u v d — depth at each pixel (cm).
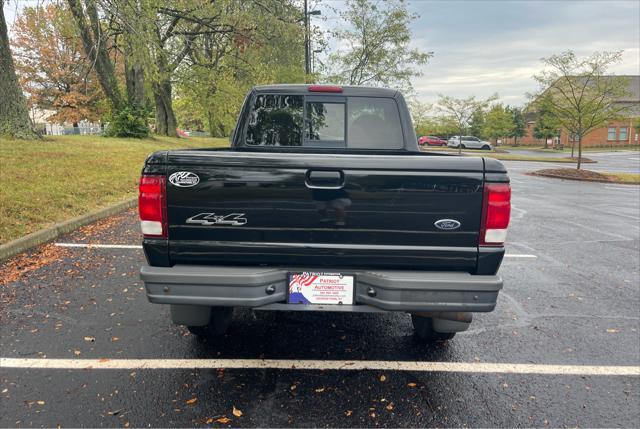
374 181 263
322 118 396
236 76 2519
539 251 669
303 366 315
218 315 345
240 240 268
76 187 891
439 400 277
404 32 2658
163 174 264
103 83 2086
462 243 267
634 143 6231
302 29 2398
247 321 394
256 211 265
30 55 3822
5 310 399
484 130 5738
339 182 265
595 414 265
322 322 395
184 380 294
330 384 293
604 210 1090
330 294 271
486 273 269
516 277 537
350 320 400
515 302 452
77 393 276
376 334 371
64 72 3866
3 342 340
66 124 4759
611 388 295
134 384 287
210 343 348
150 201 265
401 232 266
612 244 721
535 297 468
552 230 834
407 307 260
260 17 2175
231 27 2095
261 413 260
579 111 2023
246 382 293
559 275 547
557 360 331
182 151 270
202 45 2516
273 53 2412
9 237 583
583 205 1171
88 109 3997
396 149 396
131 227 732
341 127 396
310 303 271
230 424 250
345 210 265
